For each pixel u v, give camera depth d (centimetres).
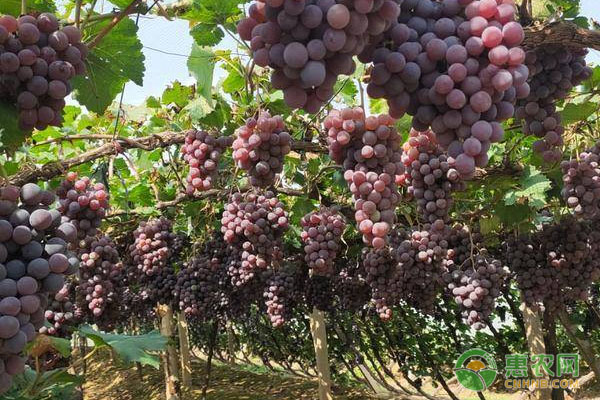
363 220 233
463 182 293
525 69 140
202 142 318
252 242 391
